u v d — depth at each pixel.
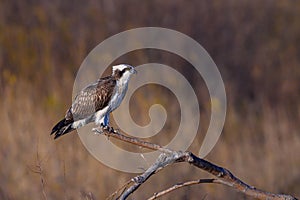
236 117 22.64
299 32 31.56
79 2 29.73
